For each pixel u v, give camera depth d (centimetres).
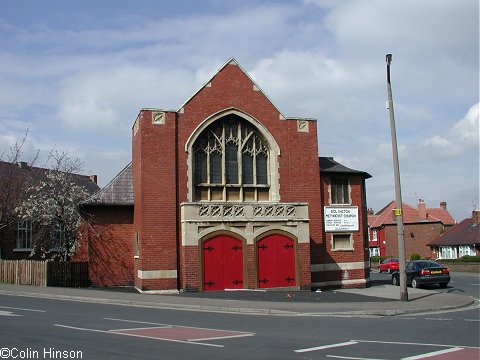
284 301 1997
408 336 1180
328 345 1048
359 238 2888
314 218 2720
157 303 1898
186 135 2511
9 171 3378
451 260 5369
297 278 2488
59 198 3084
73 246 2967
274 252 2478
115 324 1325
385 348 1013
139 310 1720
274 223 2495
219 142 2588
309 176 2719
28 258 3666
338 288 2788
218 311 1764
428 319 1555
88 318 1441
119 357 902
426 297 2225
